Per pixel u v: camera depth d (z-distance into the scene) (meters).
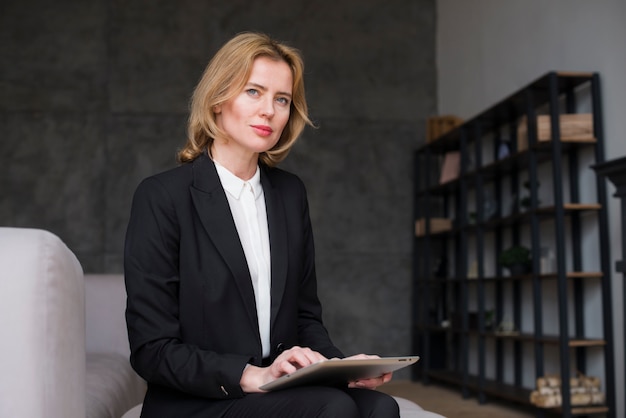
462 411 4.97
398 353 6.94
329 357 1.82
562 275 4.36
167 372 1.55
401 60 7.17
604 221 4.41
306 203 1.92
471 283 6.43
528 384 5.40
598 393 4.35
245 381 1.53
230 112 1.70
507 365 5.70
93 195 6.75
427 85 7.18
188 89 6.92
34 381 1.31
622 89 4.33
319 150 7.03
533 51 5.34
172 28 6.95
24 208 6.68
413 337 6.89
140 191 1.68
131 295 1.62
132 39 6.91
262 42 1.71
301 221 1.85
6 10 6.81
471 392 5.91
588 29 4.64
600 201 4.43
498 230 5.79
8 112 6.75
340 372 1.51
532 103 4.78
